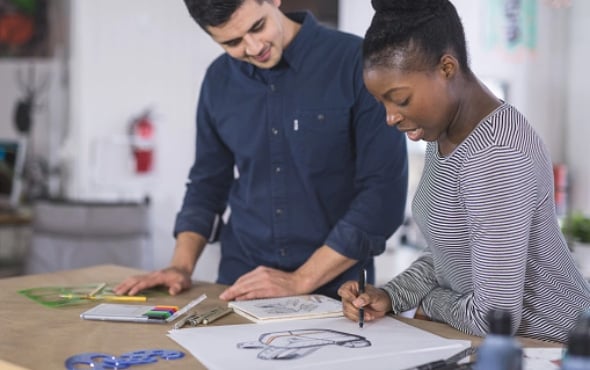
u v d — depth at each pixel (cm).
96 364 100
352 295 128
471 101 111
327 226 170
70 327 123
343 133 163
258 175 171
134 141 380
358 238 154
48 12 409
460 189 112
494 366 71
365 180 161
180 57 388
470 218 111
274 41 149
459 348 109
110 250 285
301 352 107
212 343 112
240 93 170
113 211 287
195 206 184
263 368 99
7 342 113
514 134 107
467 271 123
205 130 182
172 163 393
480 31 452
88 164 379
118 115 381
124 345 112
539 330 121
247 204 174
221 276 185
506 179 106
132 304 142
